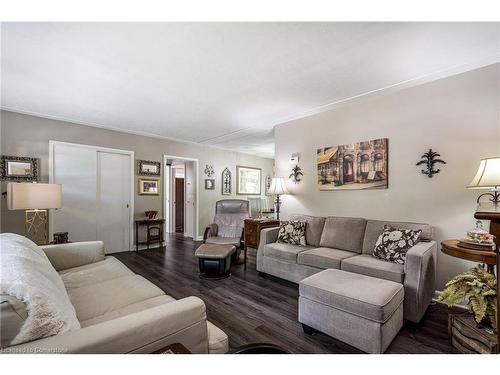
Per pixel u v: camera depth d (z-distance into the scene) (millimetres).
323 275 2012
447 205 2449
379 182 2938
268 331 1902
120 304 1478
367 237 2738
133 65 2225
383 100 2934
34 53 2010
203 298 2523
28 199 2479
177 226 7277
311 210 3723
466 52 2047
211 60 2150
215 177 6195
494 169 1834
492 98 2205
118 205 4516
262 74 2424
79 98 3008
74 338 768
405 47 1971
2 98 3002
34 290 855
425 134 2594
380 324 1521
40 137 3682
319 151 3590
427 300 2104
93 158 4230
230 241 3840
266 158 7578
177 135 4961
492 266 1874
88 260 2250
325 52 2039
